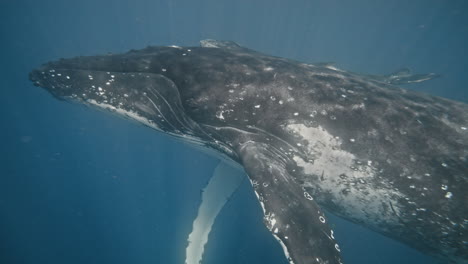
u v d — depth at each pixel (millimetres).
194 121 4766
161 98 4848
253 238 10031
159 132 6027
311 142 4234
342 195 4594
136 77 4957
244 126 4418
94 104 5355
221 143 4898
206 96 4531
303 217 3111
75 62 5363
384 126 4059
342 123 4152
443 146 3863
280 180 3562
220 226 10508
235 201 10977
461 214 3787
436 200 3875
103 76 5105
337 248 2908
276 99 4363
